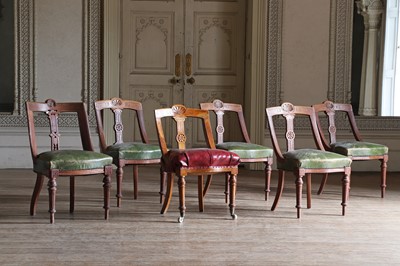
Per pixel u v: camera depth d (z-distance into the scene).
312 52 6.46
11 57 6.29
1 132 6.18
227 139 6.87
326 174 4.86
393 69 6.52
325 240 3.41
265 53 6.41
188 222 3.81
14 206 4.21
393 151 6.55
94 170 3.77
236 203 4.46
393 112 6.54
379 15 6.47
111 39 6.34
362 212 4.22
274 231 3.61
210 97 6.83
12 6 6.29
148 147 4.32
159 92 6.79
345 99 6.49
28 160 6.23
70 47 6.30
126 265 2.88
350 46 6.46
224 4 6.78
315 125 4.53
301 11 6.43
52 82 6.29
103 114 6.37
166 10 6.74
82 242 3.29
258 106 6.43
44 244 3.24
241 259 3.01
